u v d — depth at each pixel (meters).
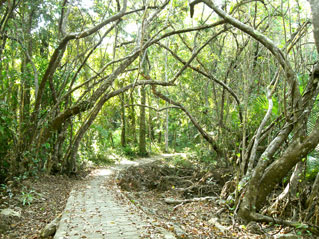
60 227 5.56
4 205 7.49
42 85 10.99
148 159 23.05
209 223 7.23
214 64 14.25
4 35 10.23
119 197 8.80
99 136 21.70
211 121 15.45
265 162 7.01
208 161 16.50
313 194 6.86
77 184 11.31
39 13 11.82
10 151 10.43
